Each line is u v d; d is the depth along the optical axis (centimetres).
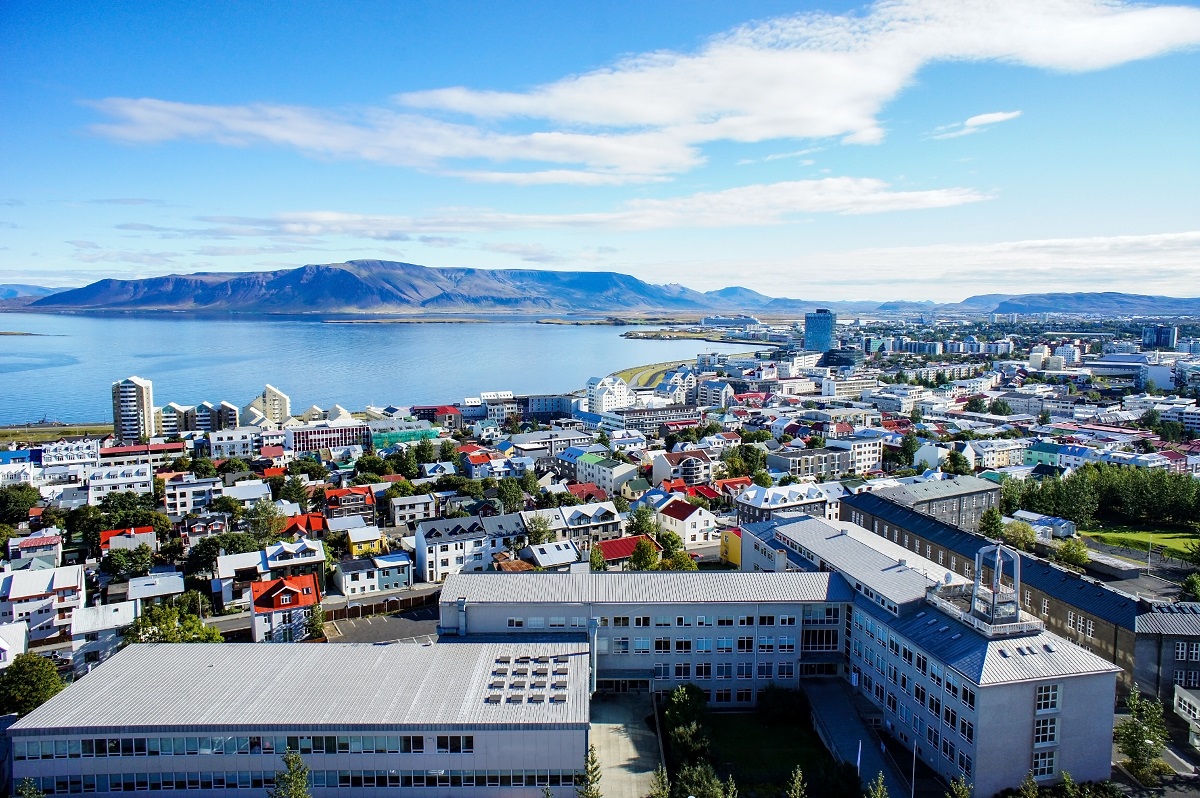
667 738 9025
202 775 7719
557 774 7812
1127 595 11100
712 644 10338
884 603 9819
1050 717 8094
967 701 7981
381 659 8950
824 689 10194
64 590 13312
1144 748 8456
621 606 10238
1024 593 12631
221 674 8556
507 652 9131
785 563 12588
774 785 8381
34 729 7512
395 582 15450
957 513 18838
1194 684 10225
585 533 17750
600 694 10312
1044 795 7806
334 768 7769
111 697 8056
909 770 8612
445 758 7781
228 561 15075
